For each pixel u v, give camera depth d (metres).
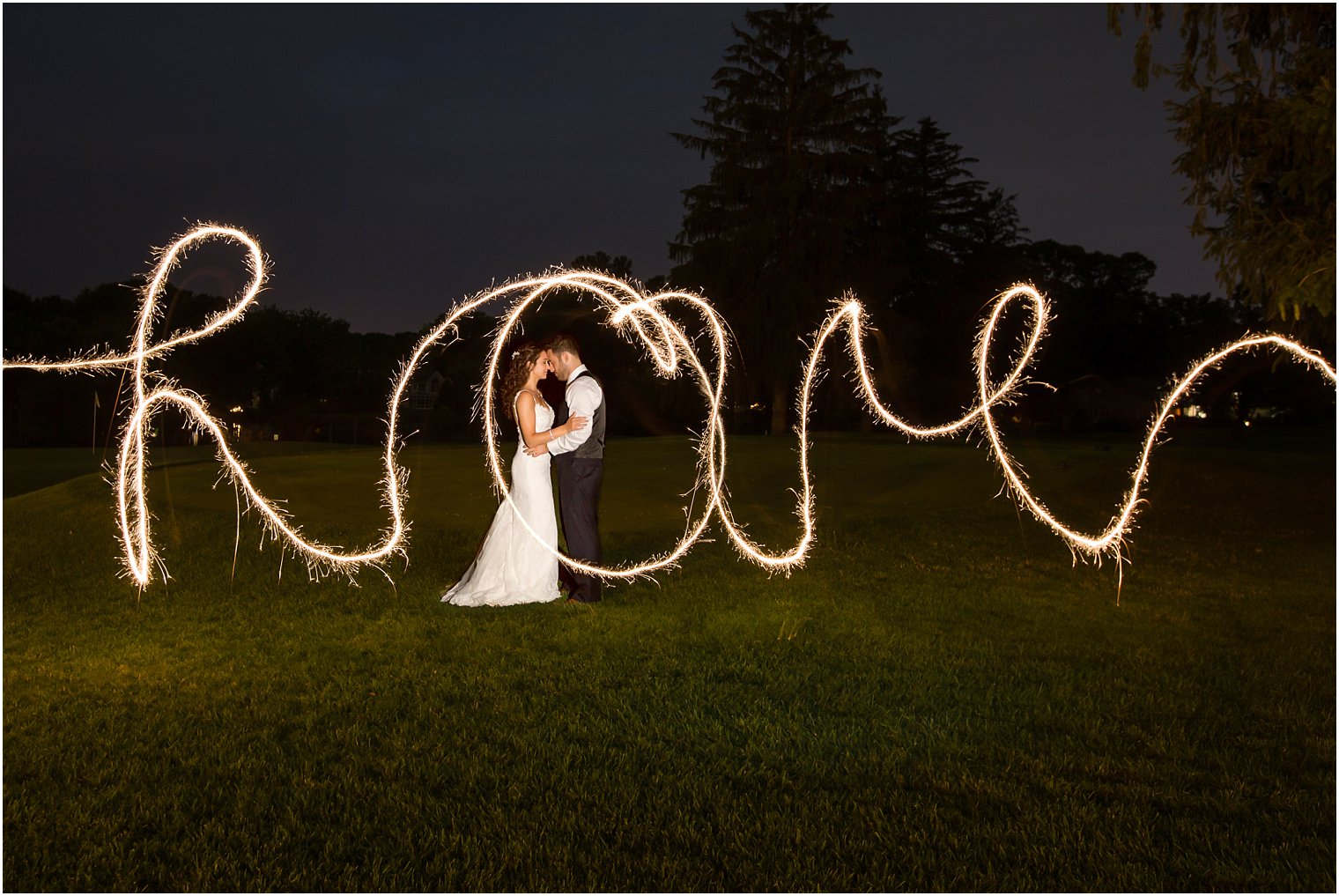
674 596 7.46
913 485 14.19
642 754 4.33
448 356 54.12
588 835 3.60
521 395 7.27
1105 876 3.38
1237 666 5.84
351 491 12.80
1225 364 53.81
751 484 14.18
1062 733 4.67
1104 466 15.88
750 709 4.91
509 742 4.44
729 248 39.47
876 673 5.55
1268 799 3.97
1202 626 6.80
